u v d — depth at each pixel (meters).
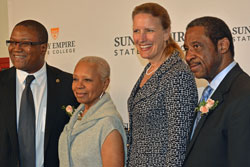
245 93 1.43
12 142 2.47
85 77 2.14
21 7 3.52
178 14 2.82
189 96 1.76
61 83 2.65
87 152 2.06
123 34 3.07
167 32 1.98
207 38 1.59
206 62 1.60
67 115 2.59
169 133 1.75
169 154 1.72
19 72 2.65
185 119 1.73
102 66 2.19
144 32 1.95
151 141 1.85
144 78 2.03
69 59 3.32
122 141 2.08
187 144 1.68
